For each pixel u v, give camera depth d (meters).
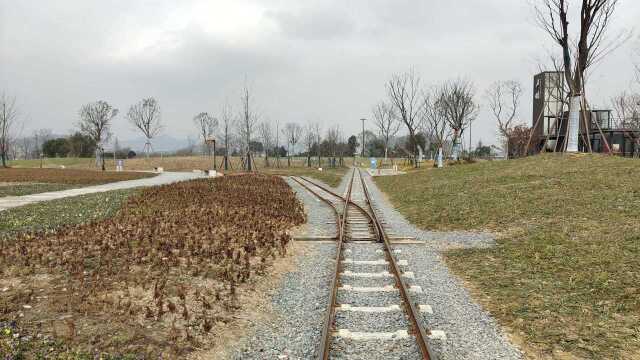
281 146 98.38
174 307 6.21
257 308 6.73
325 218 15.45
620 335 5.59
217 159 71.44
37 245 9.37
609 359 5.03
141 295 6.71
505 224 12.57
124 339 5.35
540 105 40.66
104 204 16.78
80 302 6.29
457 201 16.70
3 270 7.64
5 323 5.54
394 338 5.61
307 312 6.58
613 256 8.41
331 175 40.03
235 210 14.97
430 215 15.23
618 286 7.07
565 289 7.25
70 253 8.79
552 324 5.96
